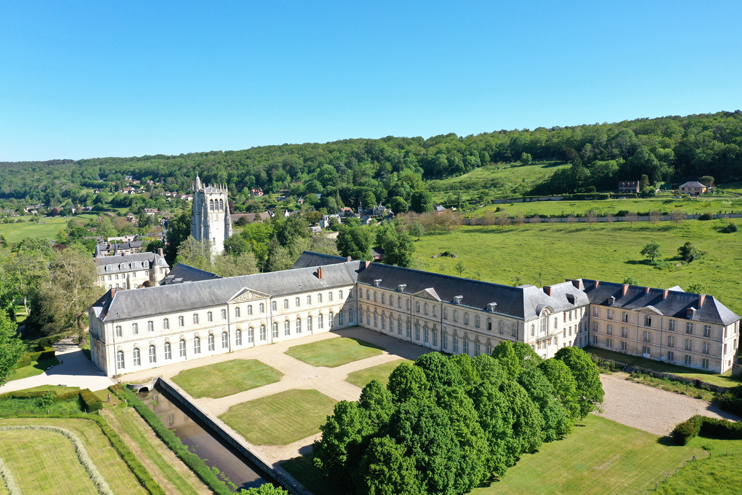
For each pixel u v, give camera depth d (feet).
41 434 251.19
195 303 367.86
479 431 195.42
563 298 359.05
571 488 199.52
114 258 636.89
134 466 220.02
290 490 209.36
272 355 376.68
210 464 234.79
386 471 169.58
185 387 318.04
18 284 497.87
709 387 293.64
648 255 560.20
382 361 358.84
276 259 583.17
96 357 359.66
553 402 228.84
